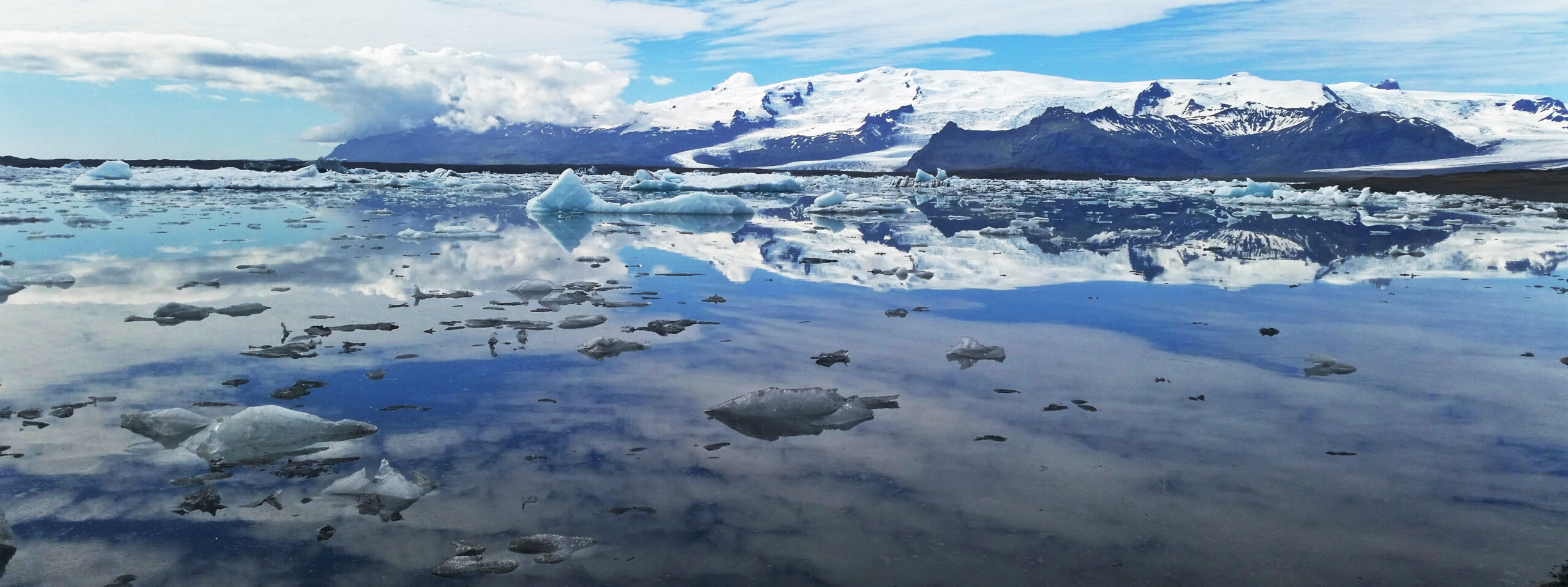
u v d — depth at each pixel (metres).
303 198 20.59
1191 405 3.40
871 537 2.21
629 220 14.39
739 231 12.16
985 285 6.70
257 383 3.64
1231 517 2.34
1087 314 5.40
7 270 7.01
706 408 3.32
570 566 2.05
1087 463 2.74
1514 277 7.34
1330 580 2.00
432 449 2.85
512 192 26.66
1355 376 3.86
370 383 3.66
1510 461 2.79
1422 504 2.44
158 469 2.66
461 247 9.27
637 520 2.31
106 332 4.62
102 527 2.25
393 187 29.42
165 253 8.25
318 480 2.58
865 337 4.66
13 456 2.75
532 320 5.11
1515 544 2.19
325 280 6.61
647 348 4.36
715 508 2.39
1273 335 4.75
